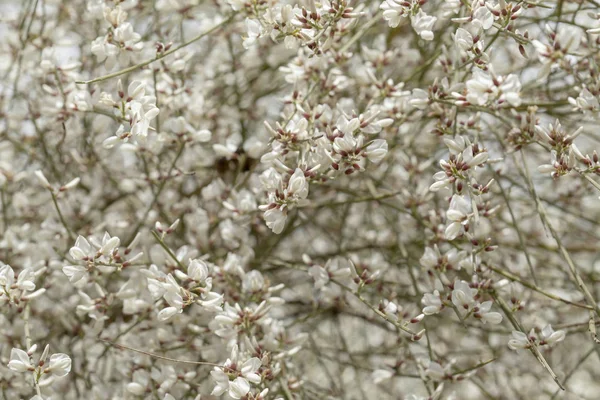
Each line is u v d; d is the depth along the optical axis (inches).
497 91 28.6
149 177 32.4
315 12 28.9
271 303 30.4
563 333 29.0
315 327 35.2
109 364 33.5
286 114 30.4
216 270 30.8
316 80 30.8
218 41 34.3
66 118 31.6
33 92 34.0
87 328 31.5
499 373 35.2
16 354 28.9
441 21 33.1
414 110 31.7
